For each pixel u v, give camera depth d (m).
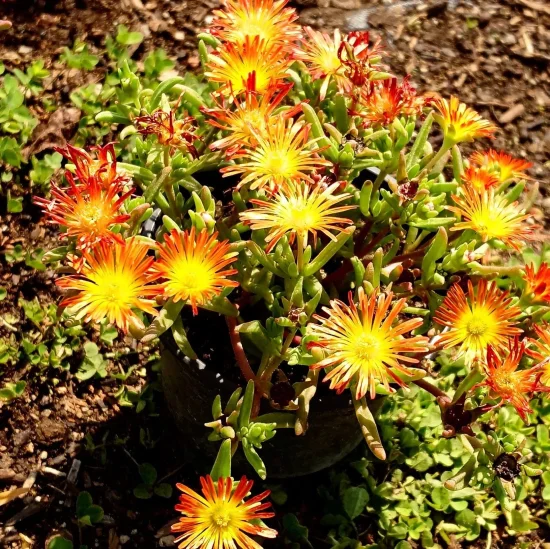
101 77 0.56
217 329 0.38
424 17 0.64
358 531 0.44
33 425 0.45
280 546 0.43
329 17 0.62
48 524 0.42
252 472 0.42
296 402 0.33
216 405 0.32
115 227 0.31
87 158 0.30
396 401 0.47
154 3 0.60
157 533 0.43
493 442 0.33
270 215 0.30
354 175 0.36
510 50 0.63
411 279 0.37
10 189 0.50
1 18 0.57
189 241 0.29
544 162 0.58
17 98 0.52
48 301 0.48
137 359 0.47
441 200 0.35
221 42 0.39
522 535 0.45
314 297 0.33
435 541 0.44
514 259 0.51
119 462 0.45
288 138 0.31
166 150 0.33
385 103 0.34
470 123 0.35
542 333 0.31
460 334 0.31
